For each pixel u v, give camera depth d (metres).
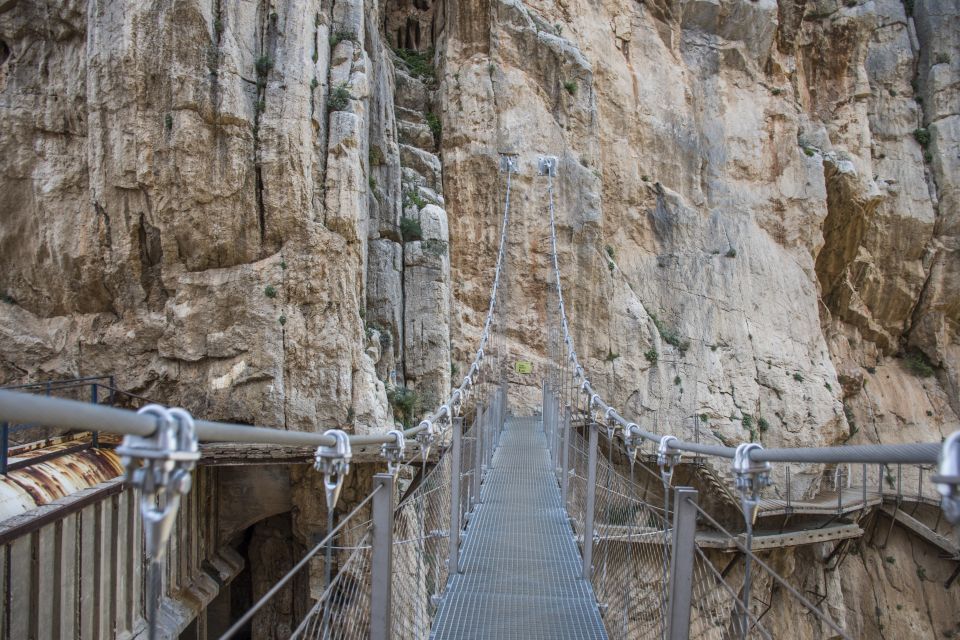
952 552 25.22
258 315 15.84
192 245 15.79
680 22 30.09
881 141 33.25
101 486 11.07
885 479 27.44
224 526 15.36
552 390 15.87
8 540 8.73
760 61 30.73
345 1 18.52
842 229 31.27
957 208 32.22
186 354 15.67
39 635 9.34
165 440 1.71
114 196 15.50
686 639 3.40
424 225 21.28
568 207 25.36
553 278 24.59
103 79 15.27
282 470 15.44
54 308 16.05
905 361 33.22
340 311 16.44
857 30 32.56
